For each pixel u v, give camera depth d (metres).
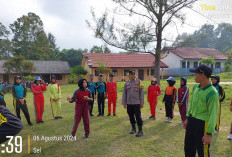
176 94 7.11
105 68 23.86
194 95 3.28
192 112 3.29
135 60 31.73
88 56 31.17
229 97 11.05
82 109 5.32
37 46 45.78
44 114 8.80
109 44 14.05
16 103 6.78
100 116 8.07
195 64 34.97
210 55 36.41
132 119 5.76
